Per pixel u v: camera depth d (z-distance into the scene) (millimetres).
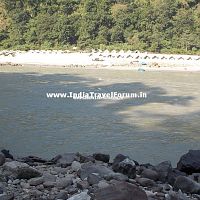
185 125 29969
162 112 35031
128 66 76812
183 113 34938
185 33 91750
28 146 22922
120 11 93188
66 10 95188
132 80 57906
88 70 69875
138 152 22188
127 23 93188
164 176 9555
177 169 10688
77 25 92938
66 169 9766
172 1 94688
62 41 92625
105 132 26953
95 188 8078
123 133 26828
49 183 8453
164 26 92562
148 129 28250
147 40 92125
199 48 91562
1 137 25031
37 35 92438
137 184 8898
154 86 52469
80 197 7457
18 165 9406
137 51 87125
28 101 38594
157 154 21859
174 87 52188
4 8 96000
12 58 82812
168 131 27797
